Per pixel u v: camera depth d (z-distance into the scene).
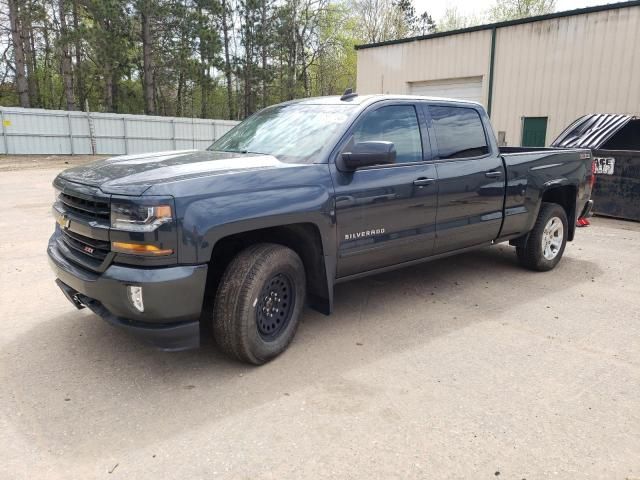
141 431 2.82
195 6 36.19
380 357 3.75
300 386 3.32
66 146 28.42
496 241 5.44
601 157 9.59
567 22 14.48
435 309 4.77
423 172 4.45
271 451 2.65
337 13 45.31
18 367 3.54
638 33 13.22
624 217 9.48
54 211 3.86
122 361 3.64
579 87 14.47
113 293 3.10
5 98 40.66
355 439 2.76
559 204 6.37
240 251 3.52
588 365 3.66
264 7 39.94
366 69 20.05
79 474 2.48
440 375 3.49
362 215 3.99
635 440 2.78
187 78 37.94
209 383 3.35
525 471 2.52
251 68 40.62
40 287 5.23
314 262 3.86
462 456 2.63
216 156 3.91
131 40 34.09
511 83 15.89
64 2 32.47
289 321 3.76
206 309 3.79
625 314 4.69
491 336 4.16
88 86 43.22
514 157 5.38
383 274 5.88
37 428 2.84
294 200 3.51
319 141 3.95
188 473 2.48
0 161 24.08
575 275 5.96
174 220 3.00
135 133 30.69
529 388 3.32
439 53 17.64
